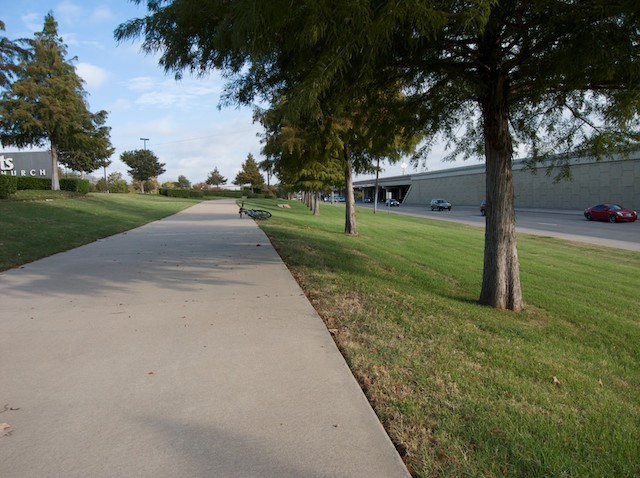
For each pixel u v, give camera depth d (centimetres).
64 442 276
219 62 585
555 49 517
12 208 1728
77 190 3045
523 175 5278
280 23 373
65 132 2888
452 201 7256
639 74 489
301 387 352
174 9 506
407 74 653
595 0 424
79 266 870
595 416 339
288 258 1000
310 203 4288
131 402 327
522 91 690
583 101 722
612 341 591
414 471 252
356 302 627
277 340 458
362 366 395
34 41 2819
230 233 1534
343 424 298
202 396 337
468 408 324
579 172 4500
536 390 375
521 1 486
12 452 264
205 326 504
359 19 334
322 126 798
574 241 1997
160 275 791
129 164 7794
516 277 709
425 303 654
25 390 346
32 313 550
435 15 332
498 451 273
